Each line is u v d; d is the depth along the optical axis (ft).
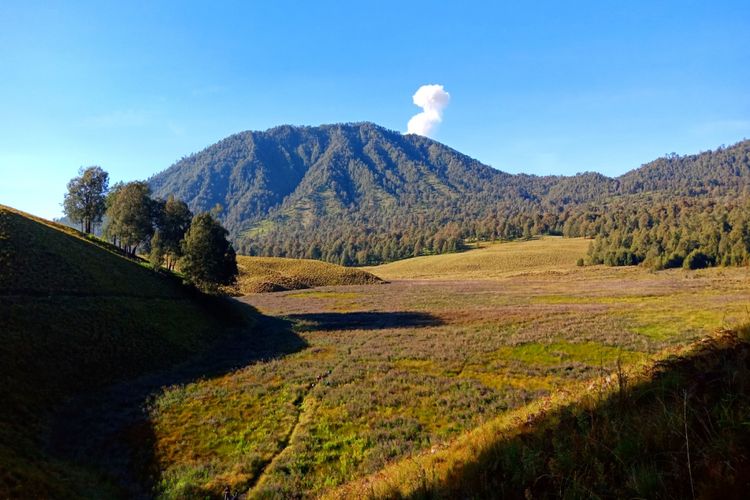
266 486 43.70
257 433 59.00
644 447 18.66
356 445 52.49
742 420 17.19
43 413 61.00
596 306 165.78
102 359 86.33
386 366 91.45
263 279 321.93
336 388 76.64
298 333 145.89
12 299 90.58
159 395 75.56
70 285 113.80
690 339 95.45
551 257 508.12
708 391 21.09
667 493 15.64
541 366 85.40
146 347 101.60
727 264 346.33
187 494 43.21
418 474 26.45
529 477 20.44
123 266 156.76
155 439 57.62
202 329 137.80
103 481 46.16
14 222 135.85
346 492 32.42
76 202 220.84
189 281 166.81
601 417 23.68
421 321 156.04
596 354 91.50
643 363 32.32
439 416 60.75
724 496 14.15
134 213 186.29
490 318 148.05
